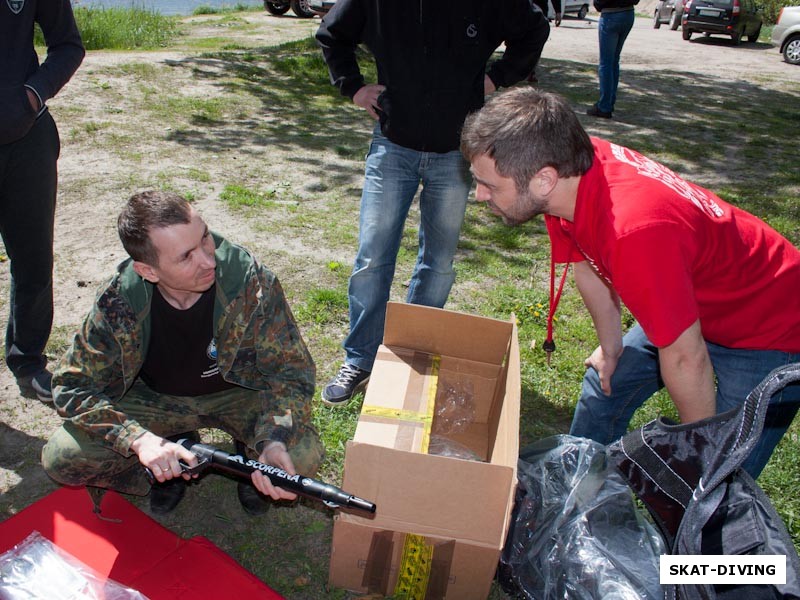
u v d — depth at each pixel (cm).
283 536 252
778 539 147
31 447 284
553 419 321
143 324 213
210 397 248
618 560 211
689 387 184
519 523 228
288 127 741
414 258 465
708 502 151
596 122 850
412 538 211
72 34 284
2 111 250
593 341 380
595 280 242
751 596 147
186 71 929
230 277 212
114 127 681
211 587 221
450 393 281
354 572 224
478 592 216
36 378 307
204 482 272
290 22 1725
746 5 1764
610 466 230
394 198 306
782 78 1276
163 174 574
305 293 409
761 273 196
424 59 285
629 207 177
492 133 182
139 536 238
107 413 212
